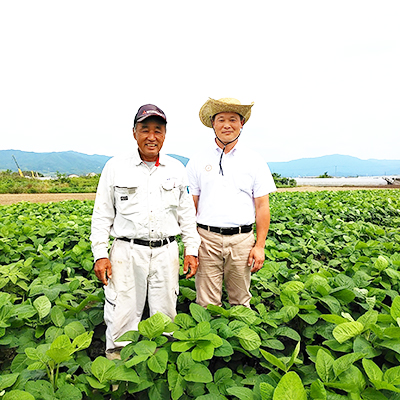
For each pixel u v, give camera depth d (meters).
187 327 2.51
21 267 3.82
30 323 2.89
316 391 1.78
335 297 2.98
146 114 2.54
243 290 3.46
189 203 3.10
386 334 2.14
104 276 2.81
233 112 3.10
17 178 41.12
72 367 2.34
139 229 2.78
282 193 14.95
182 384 2.09
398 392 1.87
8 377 1.93
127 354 2.21
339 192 15.59
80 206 10.00
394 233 6.27
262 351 2.10
